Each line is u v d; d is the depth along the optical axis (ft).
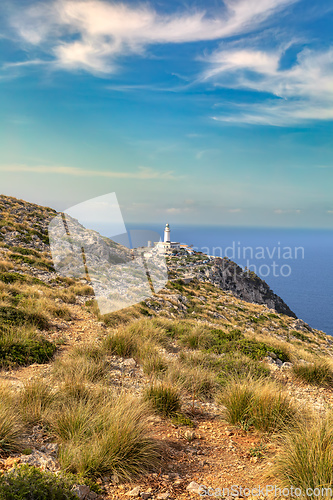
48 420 15.08
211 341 38.11
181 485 12.08
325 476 11.53
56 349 28.55
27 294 42.88
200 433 17.19
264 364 31.12
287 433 15.40
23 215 104.58
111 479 11.87
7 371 22.84
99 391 18.63
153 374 24.88
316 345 85.76
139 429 14.17
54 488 9.23
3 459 11.32
